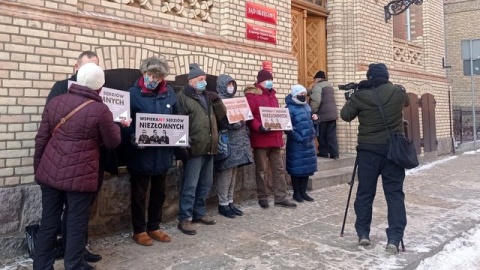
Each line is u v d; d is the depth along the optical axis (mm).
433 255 4254
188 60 5430
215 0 6062
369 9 9195
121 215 4824
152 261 3912
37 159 3438
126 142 4258
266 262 3902
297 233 4777
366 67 8883
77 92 3393
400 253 4137
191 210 4848
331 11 8961
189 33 5539
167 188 5289
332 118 7895
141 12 5125
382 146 4258
